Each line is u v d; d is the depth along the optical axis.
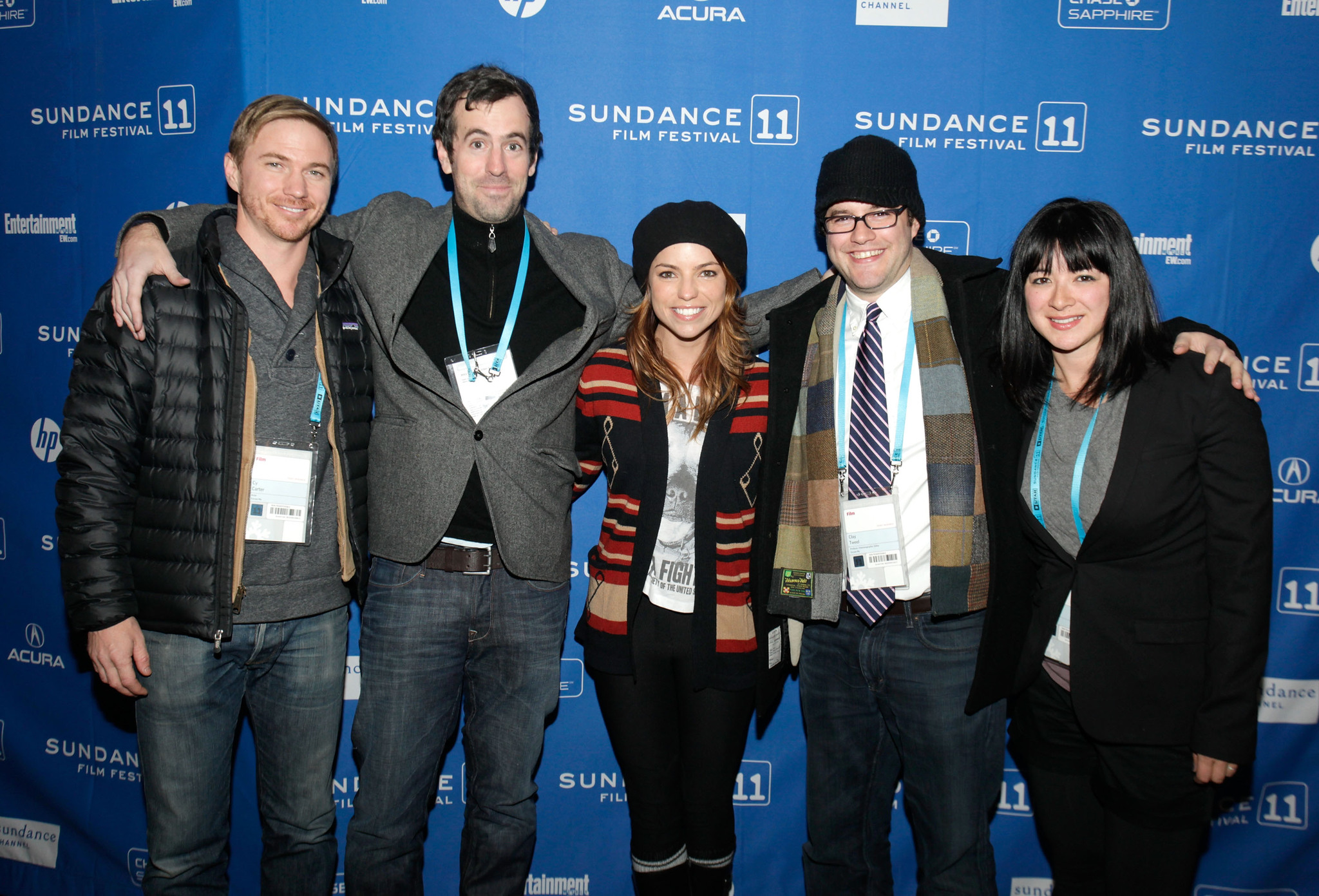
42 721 2.30
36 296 2.20
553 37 2.05
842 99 2.08
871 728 1.76
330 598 1.67
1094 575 1.48
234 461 1.50
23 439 2.24
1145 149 2.07
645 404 1.68
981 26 2.05
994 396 1.58
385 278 1.64
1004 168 2.09
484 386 1.66
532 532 1.68
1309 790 2.19
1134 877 1.50
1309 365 2.11
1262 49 2.04
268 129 1.52
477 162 1.61
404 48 2.04
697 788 1.71
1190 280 2.11
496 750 1.75
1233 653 1.38
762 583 1.65
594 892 2.28
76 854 2.30
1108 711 1.46
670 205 1.66
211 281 1.53
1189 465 1.41
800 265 2.13
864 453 1.62
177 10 2.06
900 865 2.26
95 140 2.13
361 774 1.70
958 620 1.60
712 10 2.06
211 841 1.64
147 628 1.51
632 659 1.68
